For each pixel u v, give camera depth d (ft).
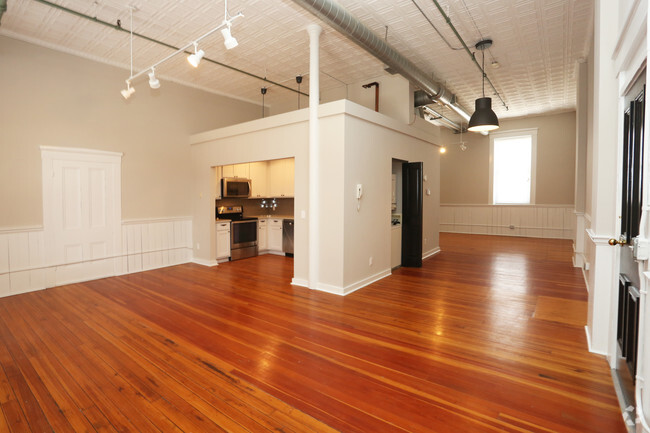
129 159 17.83
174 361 8.45
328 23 11.32
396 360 8.48
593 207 8.96
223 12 12.89
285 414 6.40
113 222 17.25
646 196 5.12
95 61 16.44
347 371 7.97
